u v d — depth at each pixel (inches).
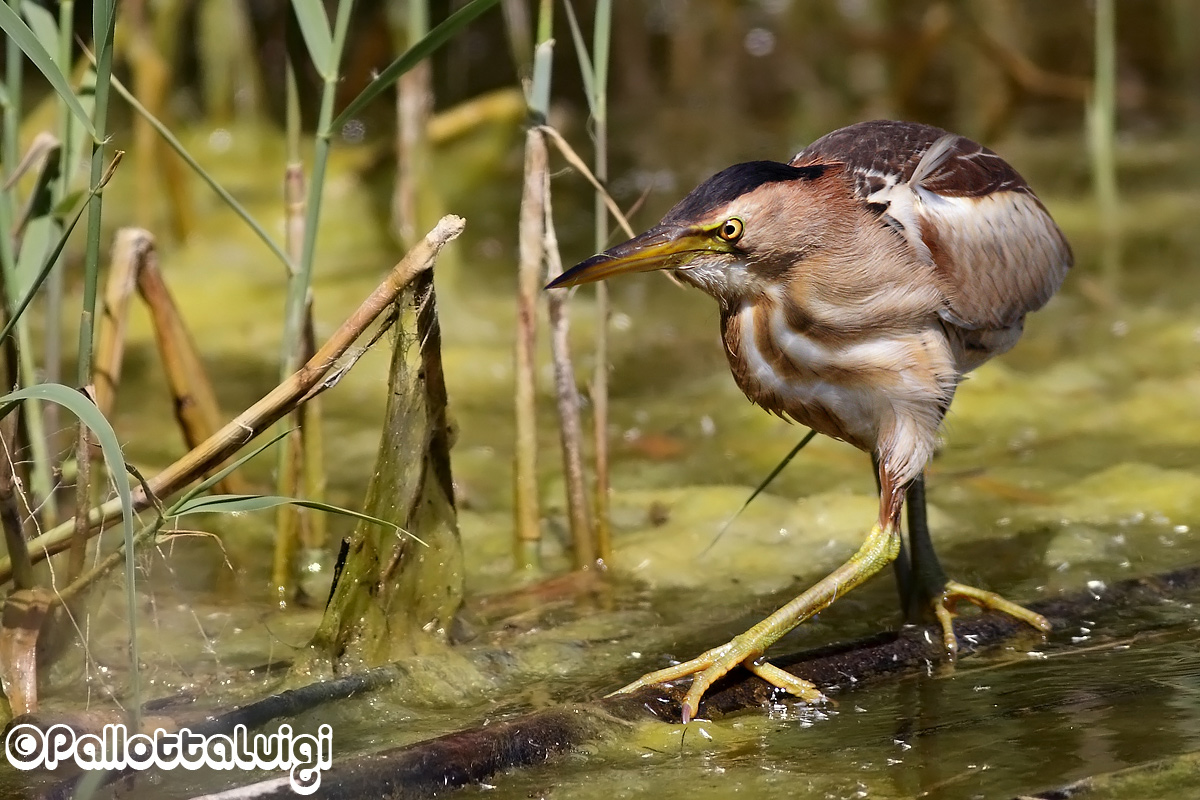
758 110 725.9
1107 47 553.0
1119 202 608.7
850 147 288.5
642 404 443.8
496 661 279.6
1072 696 254.7
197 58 705.6
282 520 313.7
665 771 232.1
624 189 631.8
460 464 400.5
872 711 253.9
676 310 530.0
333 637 274.7
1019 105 731.4
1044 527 347.3
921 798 219.0
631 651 289.4
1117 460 388.5
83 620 275.6
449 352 483.5
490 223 612.7
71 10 283.0
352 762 222.1
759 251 264.8
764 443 414.9
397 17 535.5
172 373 332.5
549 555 346.6
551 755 236.5
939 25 695.1
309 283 295.6
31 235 290.0
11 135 283.6
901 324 273.1
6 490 252.5
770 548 347.6
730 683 258.2
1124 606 292.2
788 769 231.6
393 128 686.5
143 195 534.3
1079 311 504.7
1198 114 716.0
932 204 281.7
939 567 289.4
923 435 274.7
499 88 713.6
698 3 789.2
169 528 303.6
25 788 234.7
